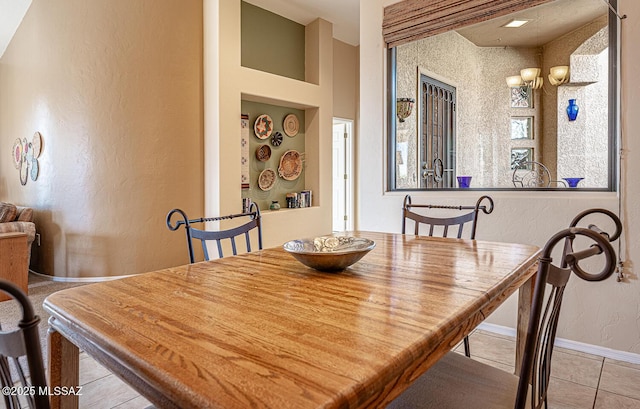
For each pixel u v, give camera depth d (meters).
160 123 4.18
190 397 0.59
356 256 1.32
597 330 2.26
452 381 1.17
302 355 0.70
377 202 3.08
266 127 5.00
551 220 2.36
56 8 4.11
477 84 3.10
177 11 4.23
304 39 5.46
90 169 4.04
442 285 1.16
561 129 2.67
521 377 0.86
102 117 4.01
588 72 2.45
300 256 1.33
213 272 1.36
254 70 4.49
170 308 0.97
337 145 6.50
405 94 3.17
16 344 0.58
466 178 3.04
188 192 4.38
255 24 4.86
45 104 4.30
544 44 2.75
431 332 0.81
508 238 2.52
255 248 4.59
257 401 0.56
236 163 4.36
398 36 2.94
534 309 0.83
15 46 5.04
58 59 4.13
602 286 2.23
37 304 3.32
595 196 2.24
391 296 1.05
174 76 4.24
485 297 1.05
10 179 5.55
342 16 5.25
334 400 0.56
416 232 2.36
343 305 0.98
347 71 6.20
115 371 0.80
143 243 4.15
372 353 0.71
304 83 5.09
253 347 0.74
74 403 1.08
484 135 3.10
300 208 5.23
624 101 2.12
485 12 2.54
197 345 0.75
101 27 3.96
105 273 4.06
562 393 1.87
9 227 3.68
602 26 2.35
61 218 4.18
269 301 1.02
